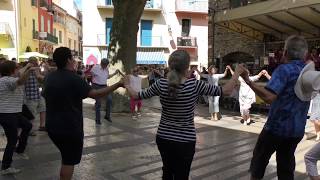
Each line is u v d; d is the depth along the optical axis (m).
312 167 3.03
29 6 23.03
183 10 24.36
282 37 12.28
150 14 24.09
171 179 2.65
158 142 2.59
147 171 4.23
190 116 2.54
